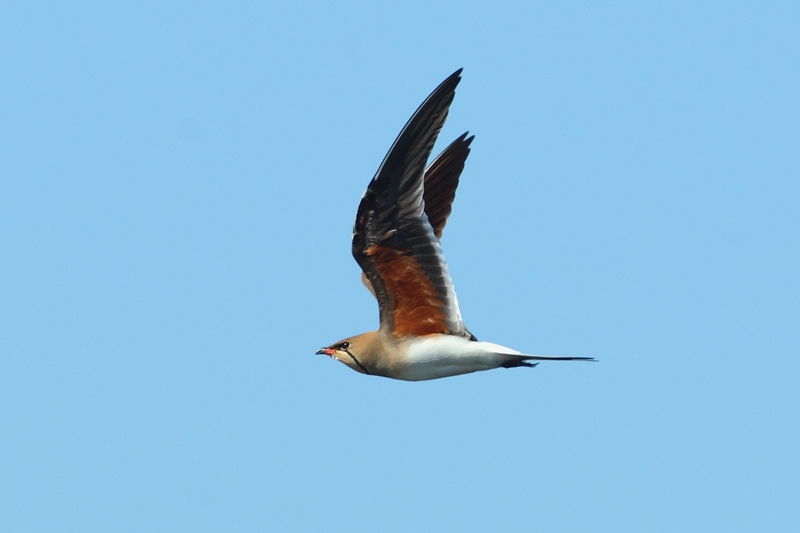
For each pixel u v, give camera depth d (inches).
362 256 640.4
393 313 663.8
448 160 737.6
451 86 613.0
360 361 673.0
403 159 611.2
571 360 627.5
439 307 652.1
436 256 636.1
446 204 730.2
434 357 652.7
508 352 639.1
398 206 620.1
